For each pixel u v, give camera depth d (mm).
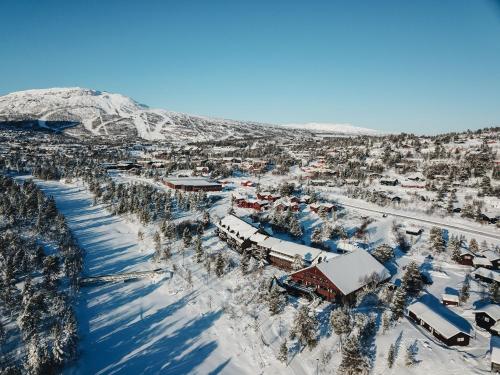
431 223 138875
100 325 73375
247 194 177250
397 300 70312
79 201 169500
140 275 93375
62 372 58594
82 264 97062
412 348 60438
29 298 69062
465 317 72312
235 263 98688
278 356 62781
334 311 67750
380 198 166250
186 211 148625
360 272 82688
